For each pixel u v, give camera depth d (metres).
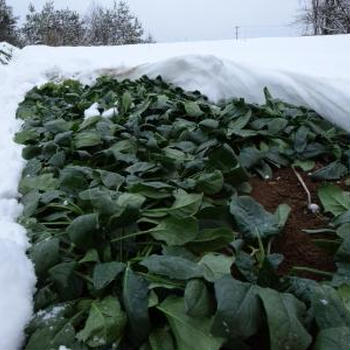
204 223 1.68
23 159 2.43
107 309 1.29
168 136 2.54
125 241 1.56
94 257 1.47
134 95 3.36
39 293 1.40
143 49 5.69
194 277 1.28
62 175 2.01
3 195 2.03
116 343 1.23
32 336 1.24
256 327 1.13
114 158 2.25
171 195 1.80
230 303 1.13
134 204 1.62
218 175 1.89
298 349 1.07
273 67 3.55
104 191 1.75
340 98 2.82
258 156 2.27
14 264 1.41
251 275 1.40
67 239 1.60
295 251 1.71
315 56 4.26
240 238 1.63
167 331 1.25
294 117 2.68
